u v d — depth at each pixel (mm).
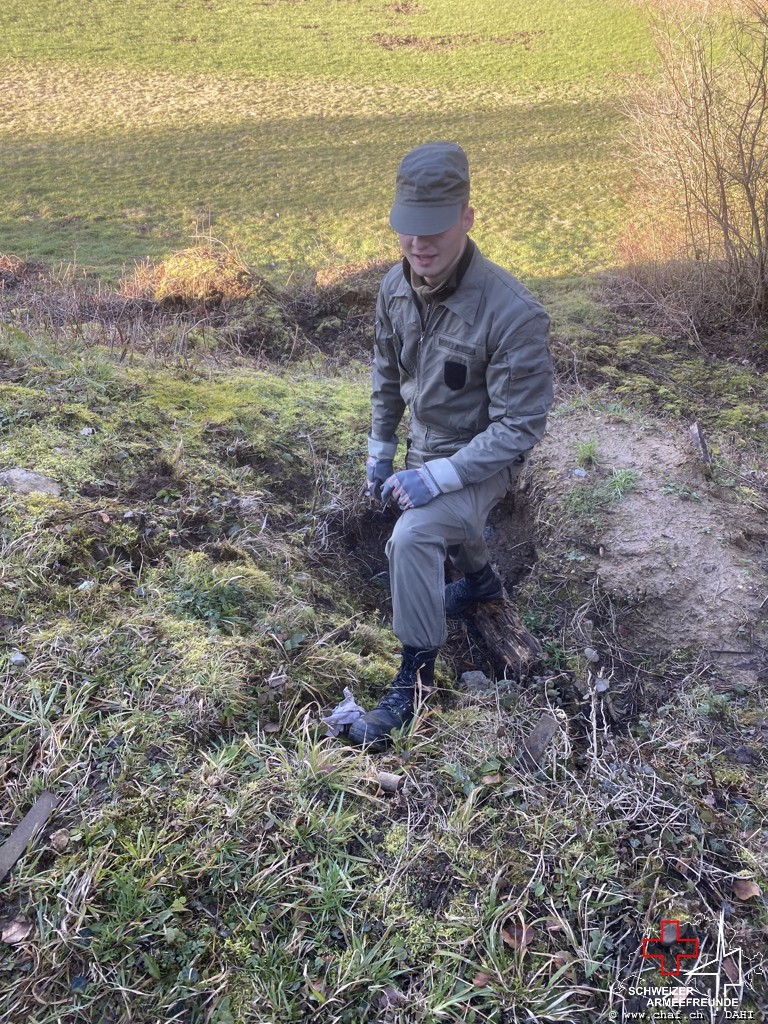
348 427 4211
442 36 18766
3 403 3566
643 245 7895
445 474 2391
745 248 6793
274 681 2572
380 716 2545
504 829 2314
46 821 2104
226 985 1897
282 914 2023
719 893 2211
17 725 2291
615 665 3029
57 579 2723
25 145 12031
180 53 16938
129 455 3459
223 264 6887
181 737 2338
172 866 2047
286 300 6934
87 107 13766
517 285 2307
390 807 2324
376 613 3250
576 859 2248
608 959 2064
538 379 2342
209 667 2525
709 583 3186
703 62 6945
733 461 4461
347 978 1931
